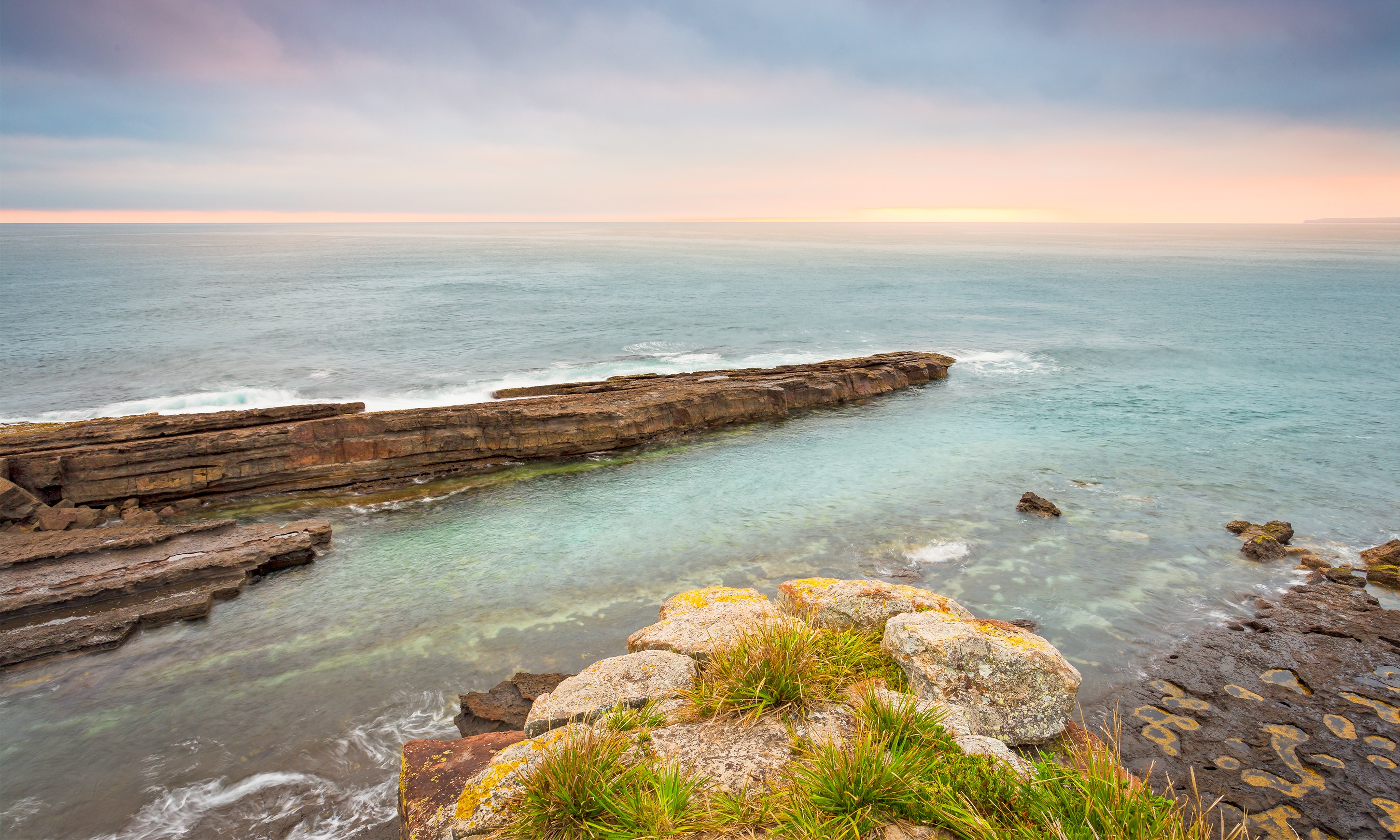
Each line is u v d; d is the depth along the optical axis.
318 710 10.89
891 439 25.55
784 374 31.88
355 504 20.14
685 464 23.14
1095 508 18.55
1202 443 24.58
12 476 18.47
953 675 5.99
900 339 48.50
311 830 8.59
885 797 4.41
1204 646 11.88
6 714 10.96
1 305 60.78
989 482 20.73
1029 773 4.70
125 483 19.45
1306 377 35.69
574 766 4.69
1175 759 9.06
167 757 9.94
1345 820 7.91
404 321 54.50
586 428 24.22
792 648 6.00
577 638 12.75
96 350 41.91
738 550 16.31
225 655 12.48
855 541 16.64
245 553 15.58
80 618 13.26
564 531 17.83
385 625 13.38
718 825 4.35
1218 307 64.56
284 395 32.41
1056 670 6.07
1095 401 31.08
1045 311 62.16
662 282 87.81
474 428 22.86
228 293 72.62
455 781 5.34
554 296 72.00
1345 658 11.41
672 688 6.01
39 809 9.05
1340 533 16.84
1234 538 16.53
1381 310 61.81
